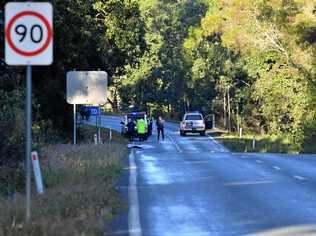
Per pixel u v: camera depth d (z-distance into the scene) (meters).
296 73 139.38
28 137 27.39
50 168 47.12
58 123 112.75
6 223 27.52
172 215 34.31
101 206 34.00
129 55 123.81
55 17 82.62
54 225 27.23
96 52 107.50
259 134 183.38
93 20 101.62
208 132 188.50
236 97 190.88
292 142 133.62
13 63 26.98
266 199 40.53
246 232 29.56
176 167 65.25
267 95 153.75
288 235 28.83
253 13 139.62
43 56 27.05
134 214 34.22
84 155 63.44
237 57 189.88
